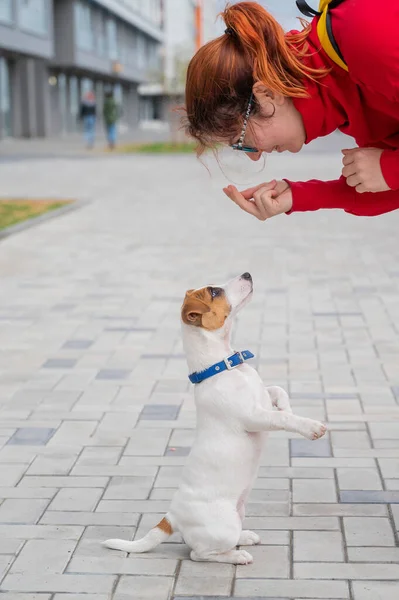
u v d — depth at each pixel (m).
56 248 10.67
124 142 39.78
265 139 2.87
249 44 2.70
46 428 4.78
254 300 7.74
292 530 3.57
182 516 3.27
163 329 6.84
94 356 6.15
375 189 2.93
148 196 16.75
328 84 2.79
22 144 35.66
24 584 3.18
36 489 4.01
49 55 37.06
